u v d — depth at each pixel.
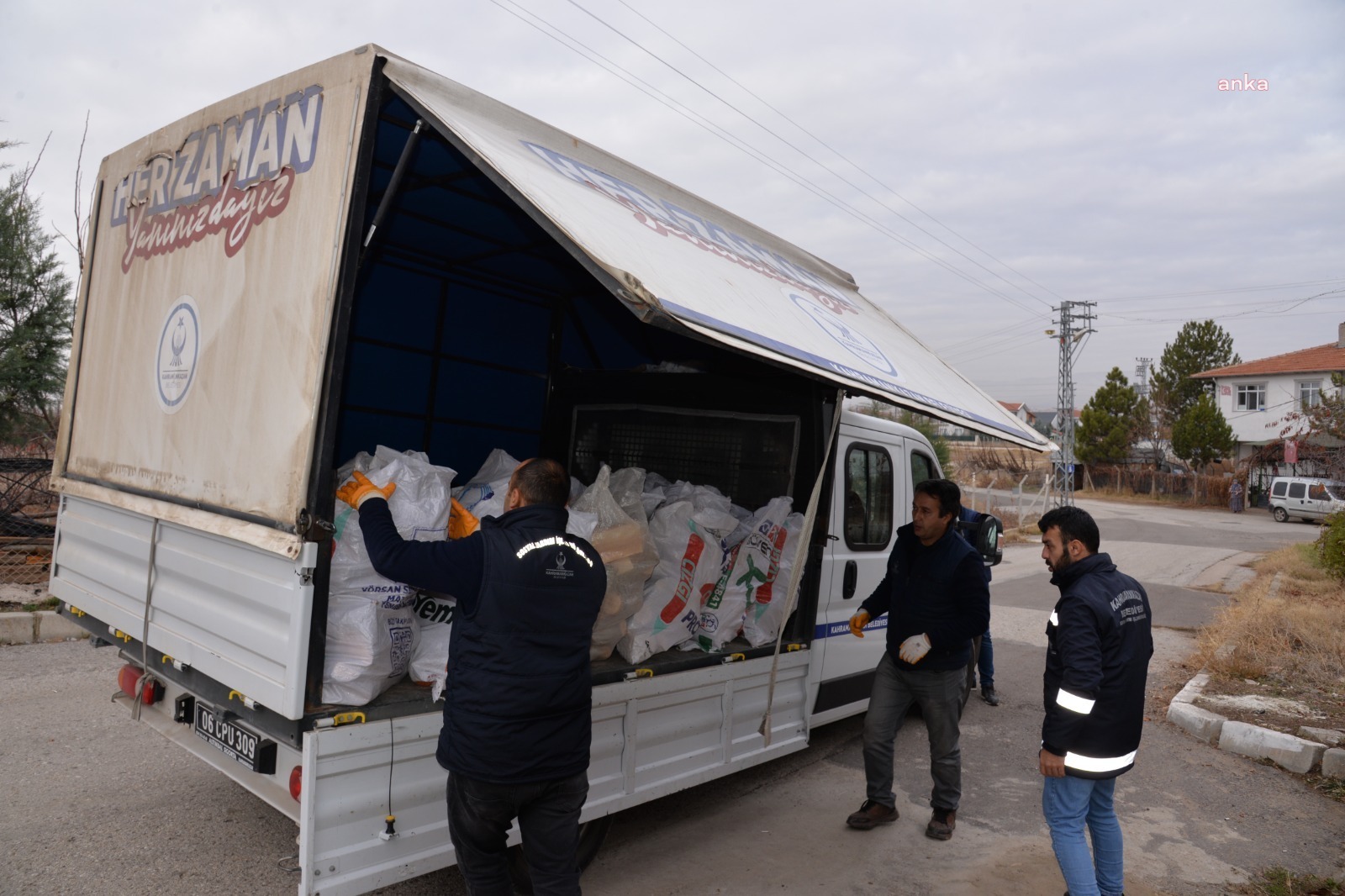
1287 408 42.47
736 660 4.11
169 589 3.33
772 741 4.43
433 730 2.93
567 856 2.63
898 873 3.92
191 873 3.51
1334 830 4.59
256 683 2.78
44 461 8.52
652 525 4.08
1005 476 35.50
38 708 5.25
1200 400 44.19
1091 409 50.91
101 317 4.18
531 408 5.61
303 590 2.62
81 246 9.42
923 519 4.15
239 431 3.02
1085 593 3.25
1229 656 7.65
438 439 5.09
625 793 3.56
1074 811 3.28
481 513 3.62
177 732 3.48
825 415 4.70
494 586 2.53
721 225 4.88
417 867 2.87
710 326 2.64
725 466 4.96
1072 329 40.19
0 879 3.34
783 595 4.43
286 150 3.04
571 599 2.62
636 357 5.75
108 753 4.66
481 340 5.16
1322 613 9.25
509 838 3.14
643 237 3.23
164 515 3.31
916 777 5.23
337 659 2.79
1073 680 3.15
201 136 3.54
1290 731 5.79
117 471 3.82
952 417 3.79
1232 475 40.56
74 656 6.37
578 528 3.44
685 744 3.88
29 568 7.85
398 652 2.95
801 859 4.02
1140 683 3.29
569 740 2.58
